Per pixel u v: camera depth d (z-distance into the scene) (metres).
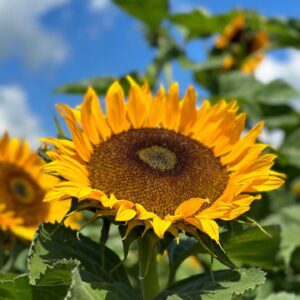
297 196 1.03
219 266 0.45
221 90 0.85
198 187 0.36
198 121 0.41
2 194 0.54
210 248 0.32
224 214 0.32
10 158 0.57
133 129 0.40
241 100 0.77
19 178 0.55
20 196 0.54
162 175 0.35
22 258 0.58
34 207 0.54
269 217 0.70
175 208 0.35
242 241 0.39
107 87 0.72
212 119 0.40
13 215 0.53
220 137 0.39
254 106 0.86
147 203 0.35
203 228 0.31
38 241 0.33
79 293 0.30
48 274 0.31
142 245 0.35
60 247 0.34
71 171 0.34
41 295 0.34
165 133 0.39
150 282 0.35
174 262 0.39
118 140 0.38
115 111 0.39
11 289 0.34
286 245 0.59
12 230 0.51
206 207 0.35
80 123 0.37
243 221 0.33
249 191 0.34
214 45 0.99
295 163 0.79
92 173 0.36
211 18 0.92
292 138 0.85
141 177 0.35
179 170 0.36
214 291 0.32
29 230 0.52
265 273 0.32
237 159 0.38
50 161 0.36
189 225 0.32
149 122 0.41
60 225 0.33
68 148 0.36
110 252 0.36
